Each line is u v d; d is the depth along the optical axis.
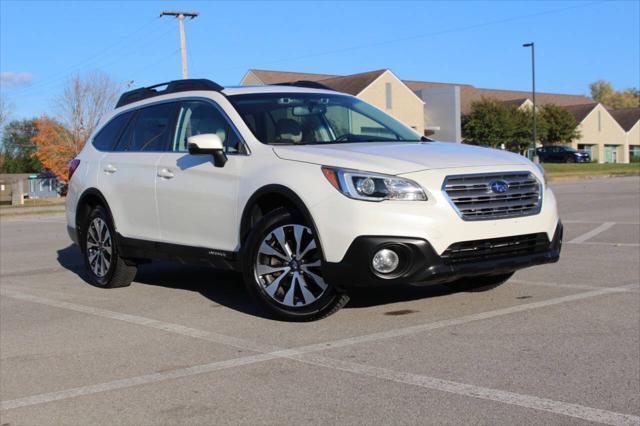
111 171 7.51
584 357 4.63
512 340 5.06
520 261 5.50
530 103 70.25
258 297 5.77
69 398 4.28
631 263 8.16
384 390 4.15
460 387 4.15
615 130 75.94
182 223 6.57
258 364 4.74
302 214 5.42
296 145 5.96
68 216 8.27
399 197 5.13
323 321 5.76
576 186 27.06
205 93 6.74
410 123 51.34
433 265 5.13
